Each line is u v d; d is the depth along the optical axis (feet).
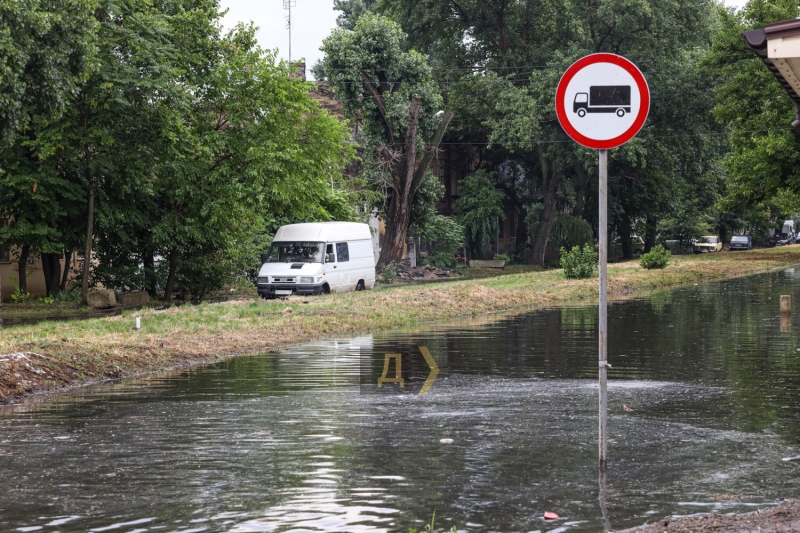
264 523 20.18
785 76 27.07
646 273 145.38
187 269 123.75
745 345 58.65
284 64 114.11
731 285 129.70
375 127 172.96
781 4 174.40
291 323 72.64
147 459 26.78
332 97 195.11
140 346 54.85
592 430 31.04
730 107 180.55
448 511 21.07
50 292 116.98
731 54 180.14
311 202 120.26
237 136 112.37
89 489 23.27
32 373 44.29
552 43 208.74
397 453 27.40
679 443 28.68
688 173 222.69
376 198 167.63
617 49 205.77
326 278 112.88
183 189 112.06
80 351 49.85
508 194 238.48
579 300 108.06
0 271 121.70
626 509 21.15
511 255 238.68
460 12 212.84
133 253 122.42
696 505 21.43
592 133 24.58
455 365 50.55
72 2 77.87
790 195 168.66
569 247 221.05
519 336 67.00
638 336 65.16
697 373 45.96
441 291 104.42
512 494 22.54
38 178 104.22
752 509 20.95
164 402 38.29
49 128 100.32
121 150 104.17
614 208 233.76
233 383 44.09
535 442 28.99
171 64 104.68
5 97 71.10
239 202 112.88
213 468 25.54
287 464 25.98
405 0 207.51
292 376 46.52
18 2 70.90
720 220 318.04
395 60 170.91
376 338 67.05
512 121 187.93
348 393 40.37
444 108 212.43
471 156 238.48
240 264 129.39
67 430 31.81
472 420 33.14
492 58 216.13
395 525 19.99
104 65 97.45
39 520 20.54
